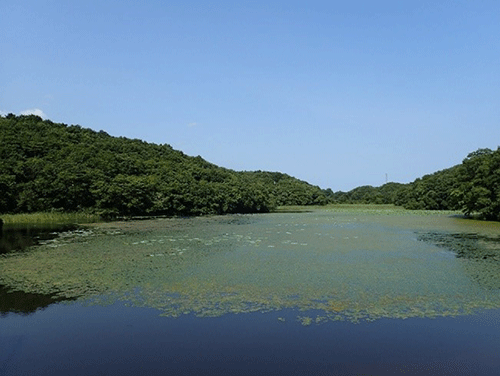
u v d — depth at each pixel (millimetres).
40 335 11586
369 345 10758
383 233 37625
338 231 39844
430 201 102062
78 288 16453
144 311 13586
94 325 12336
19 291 16047
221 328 12008
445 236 34844
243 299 14859
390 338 11227
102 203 60188
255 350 10477
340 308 13812
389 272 19281
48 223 48219
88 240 31297
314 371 9328
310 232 38719
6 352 10492
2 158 57312
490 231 39500
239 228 43250
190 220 57281
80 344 10930
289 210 109875
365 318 12828
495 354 10188
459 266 20797
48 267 20500
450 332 11664
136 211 66250
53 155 62969
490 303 14367
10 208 54469
